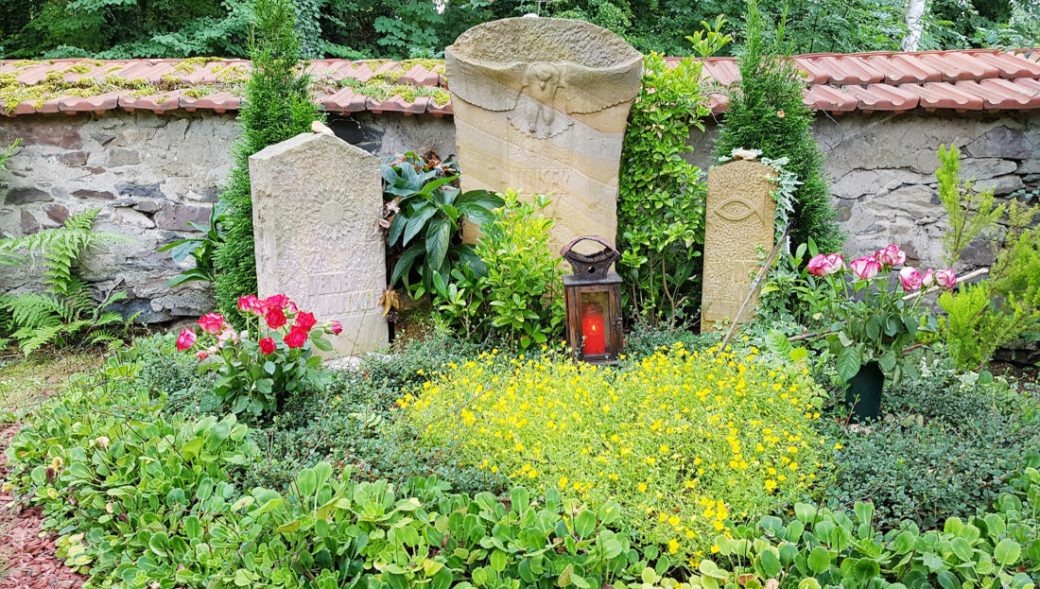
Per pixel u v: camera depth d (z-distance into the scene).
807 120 5.07
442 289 4.66
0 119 5.58
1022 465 3.11
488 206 5.00
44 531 3.10
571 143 5.08
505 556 2.51
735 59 6.48
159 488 2.96
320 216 4.61
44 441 3.47
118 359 4.29
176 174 5.75
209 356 3.85
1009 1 11.41
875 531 2.71
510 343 4.69
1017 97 5.18
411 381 4.17
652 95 5.14
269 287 4.55
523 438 3.20
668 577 2.56
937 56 6.28
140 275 5.88
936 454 3.11
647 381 3.68
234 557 2.60
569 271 5.16
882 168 5.55
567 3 10.11
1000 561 2.46
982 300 3.77
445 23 11.00
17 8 10.36
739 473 2.88
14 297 5.50
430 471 3.04
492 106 5.03
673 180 5.28
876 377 3.62
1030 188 5.41
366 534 2.60
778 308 4.84
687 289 5.41
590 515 2.59
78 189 5.75
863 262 3.54
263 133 5.02
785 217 4.90
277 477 3.01
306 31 9.58
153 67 6.20
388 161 5.42
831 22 9.37
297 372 3.61
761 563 2.44
